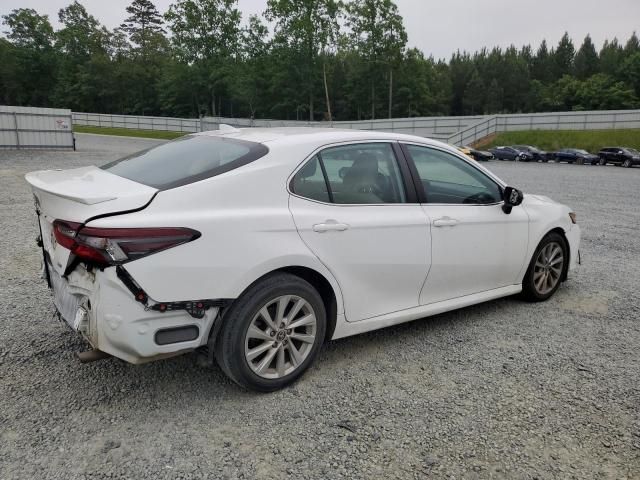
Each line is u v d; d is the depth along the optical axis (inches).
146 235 94.3
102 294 94.9
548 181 756.0
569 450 98.9
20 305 164.1
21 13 3280.0
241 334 107.3
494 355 139.9
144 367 126.0
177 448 95.3
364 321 131.6
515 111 4202.8
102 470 88.6
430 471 91.7
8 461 89.7
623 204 486.9
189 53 2861.7
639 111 1603.1
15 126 1054.4
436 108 3641.7
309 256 114.9
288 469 90.7
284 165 116.1
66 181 113.0
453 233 145.5
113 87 3198.8
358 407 111.6
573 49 4756.4
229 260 102.7
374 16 2469.2
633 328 162.4
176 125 2390.5
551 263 183.6
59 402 109.0
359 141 132.6
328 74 2851.9
